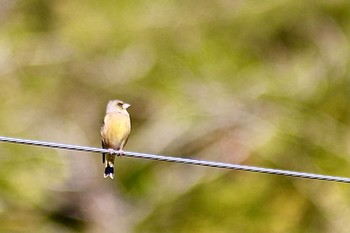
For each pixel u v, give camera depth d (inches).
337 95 779.4
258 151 761.6
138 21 801.6
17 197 770.2
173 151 778.2
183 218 768.3
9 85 805.9
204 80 783.1
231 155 765.9
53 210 786.8
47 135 795.4
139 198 791.1
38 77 810.2
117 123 454.0
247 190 758.5
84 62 808.3
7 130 788.6
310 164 762.2
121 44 801.6
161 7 801.6
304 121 770.2
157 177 786.2
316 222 753.0
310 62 797.9
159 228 776.3
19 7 837.2
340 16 810.2
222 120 771.4
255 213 756.0
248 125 768.3
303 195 756.0
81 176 797.9
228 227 755.4
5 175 770.2
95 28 807.1
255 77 783.1
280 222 753.0
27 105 800.9
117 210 796.6
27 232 771.4
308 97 776.9
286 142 764.6
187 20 799.1
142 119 792.3
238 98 775.1
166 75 790.5
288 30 807.7
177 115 778.8
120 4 808.3
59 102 807.7
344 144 765.9
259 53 801.6
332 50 799.1
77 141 798.5
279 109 773.3
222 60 789.9
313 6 808.9
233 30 802.2
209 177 767.7
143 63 796.6
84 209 799.1
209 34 799.7
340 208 750.5
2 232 767.7
